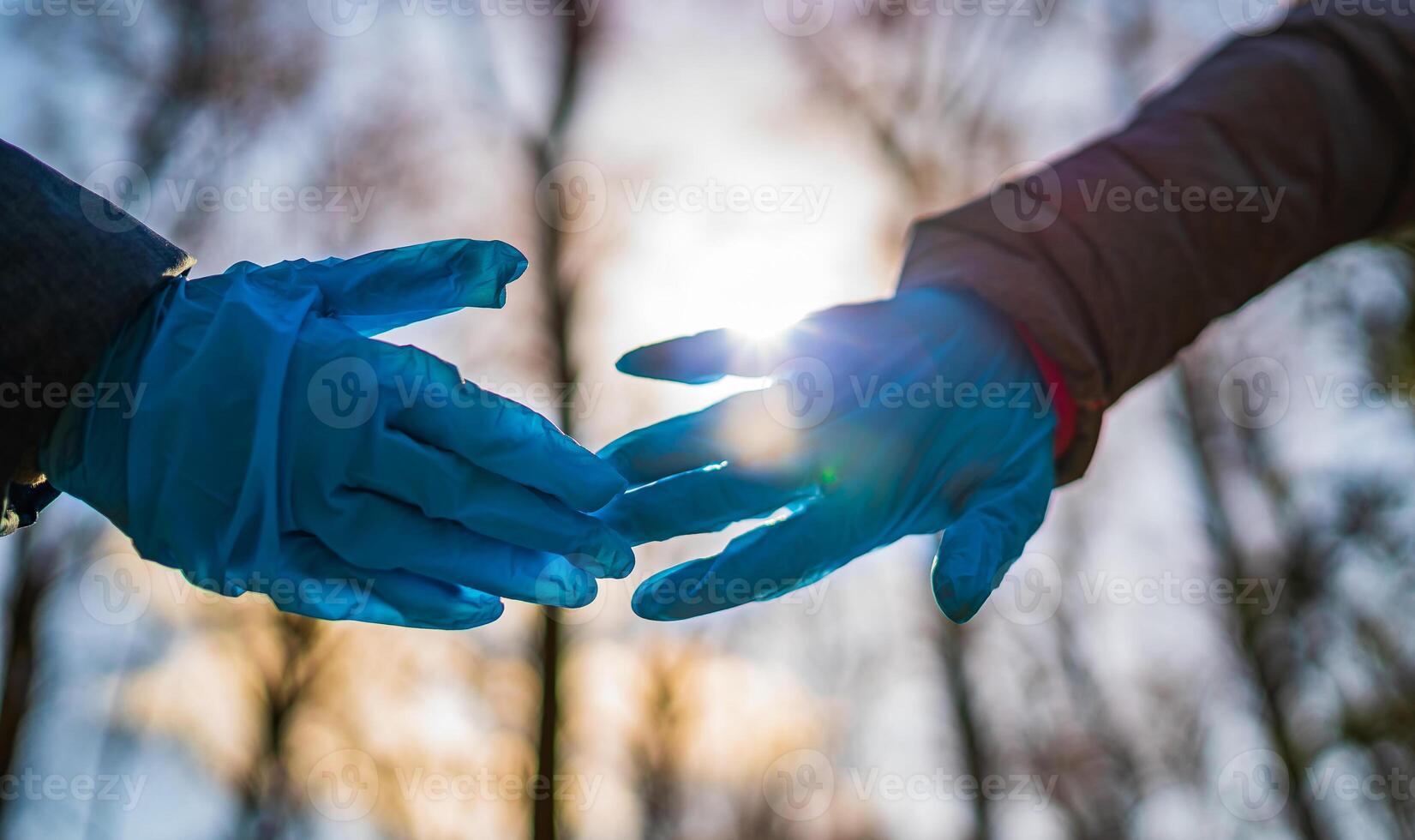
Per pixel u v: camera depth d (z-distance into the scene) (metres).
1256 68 0.64
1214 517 3.08
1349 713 2.53
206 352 0.54
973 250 0.64
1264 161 0.63
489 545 0.57
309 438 0.55
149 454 0.54
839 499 0.60
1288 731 2.80
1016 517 0.60
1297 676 2.79
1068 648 3.32
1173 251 0.62
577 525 0.56
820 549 0.59
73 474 0.54
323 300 0.58
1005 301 0.63
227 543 0.54
